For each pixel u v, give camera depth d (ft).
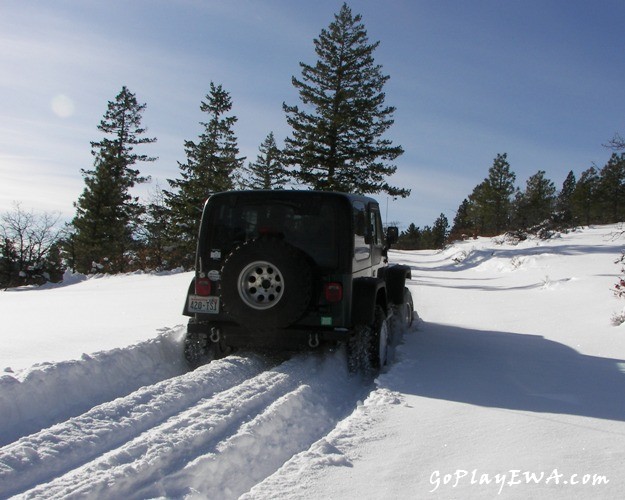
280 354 20.25
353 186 102.06
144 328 24.18
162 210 126.72
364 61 101.91
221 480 10.21
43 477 9.83
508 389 16.15
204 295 19.04
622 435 12.08
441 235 271.28
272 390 15.16
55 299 40.24
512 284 50.01
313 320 18.15
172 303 34.35
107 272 91.35
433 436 12.06
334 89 103.09
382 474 10.02
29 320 27.81
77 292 46.91
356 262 19.29
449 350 21.84
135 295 40.40
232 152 137.59
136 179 164.55
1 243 113.50
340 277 18.16
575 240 81.66
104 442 11.33
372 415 13.57
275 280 17.40
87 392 15.07
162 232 115.75
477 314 32.17
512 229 107.14
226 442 11.33
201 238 19.21
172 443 10.94
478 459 10.69
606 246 68.39
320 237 18.42
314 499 9.03
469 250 95.04
